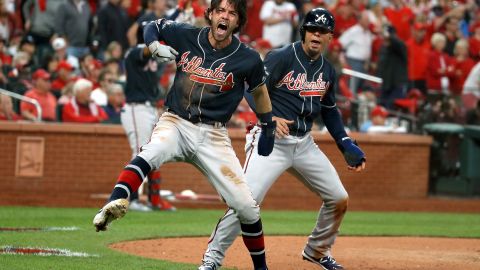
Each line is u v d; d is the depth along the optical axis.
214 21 23.48
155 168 24.02
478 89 66.06
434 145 64.75
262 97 24.98
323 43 27.80
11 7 69.44
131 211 47.88
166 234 37.41
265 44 66.31
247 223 24.81
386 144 62.88
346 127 65.50
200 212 49.84
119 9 68.38
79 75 63.84
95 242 33.69
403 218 52.47
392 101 67.44
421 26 71.19
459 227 46.97
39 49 65.62
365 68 72.75
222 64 23.97
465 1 87.06
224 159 24.42
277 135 26.95
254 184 27.27
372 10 80.88
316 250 28.91
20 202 51.22
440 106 66.12
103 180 57.56
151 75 45.72
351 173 61.97
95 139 57.34
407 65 68.44
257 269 25.59
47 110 58.72
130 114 45.81
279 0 72.88
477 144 64.38
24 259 28.03
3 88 58.34
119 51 64.81
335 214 28.56
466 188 64.62
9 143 56.16
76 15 67.69
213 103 24.25
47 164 56.81
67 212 46.59
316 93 28.05
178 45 24.19
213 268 25.84
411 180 63.56
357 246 36.19
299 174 28.50
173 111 24.53
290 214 52.25
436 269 29.53
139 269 26.95
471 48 75.19
